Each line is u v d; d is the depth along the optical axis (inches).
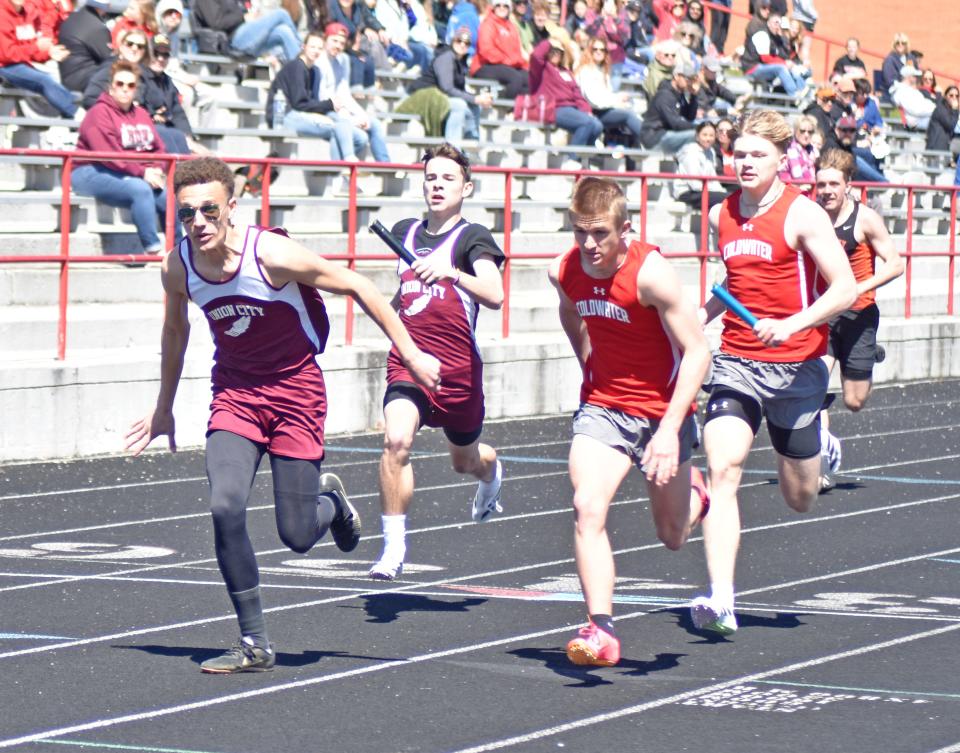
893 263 1123.9
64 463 1261.1
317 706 603.2
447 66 2139.5
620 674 655.8
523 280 1907.0
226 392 654.5
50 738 557.3
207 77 2009.1
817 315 709.3
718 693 625.3
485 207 1990.7
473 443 839.7
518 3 2401.6
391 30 2362.2
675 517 688.4
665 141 2250.2
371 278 1722.4
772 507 1124.5
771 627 749.9
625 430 655.1
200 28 2033.7
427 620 761.6
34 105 1700.3
